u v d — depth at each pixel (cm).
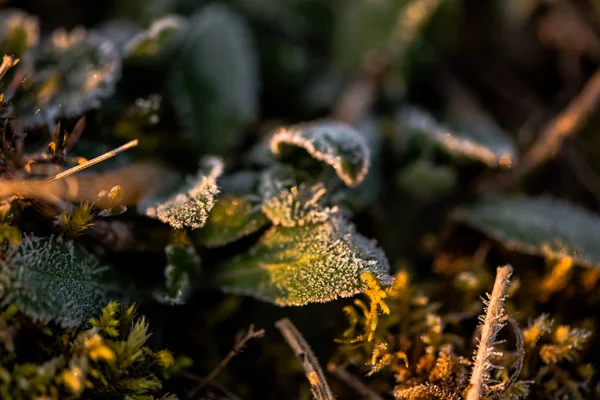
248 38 19
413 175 17
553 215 16
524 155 19
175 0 20
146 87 18
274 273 14
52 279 13
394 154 18
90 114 16
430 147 17
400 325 14
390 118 19
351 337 14
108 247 15
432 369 14
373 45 20
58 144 14
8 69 15
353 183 14
